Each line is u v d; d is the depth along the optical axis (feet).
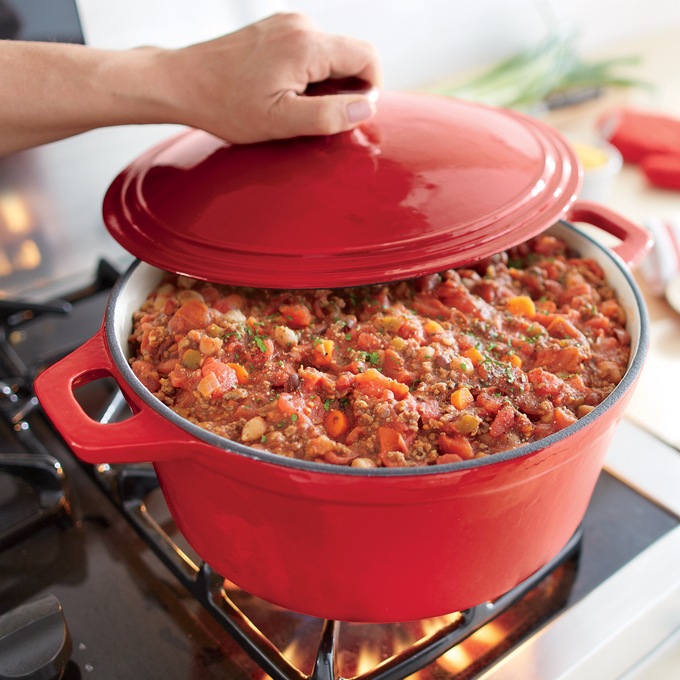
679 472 2.93
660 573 2.57
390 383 2.15
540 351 2.32
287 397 2.14
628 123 5.37
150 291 2.66
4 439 3.18
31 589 2.63
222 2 4.18
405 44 5.53
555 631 2.41
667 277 3.90
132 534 2.82
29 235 3.96
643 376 3.50
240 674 2.34
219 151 2.60
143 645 2.44
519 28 6.06
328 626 2.31
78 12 3.48
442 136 2.55
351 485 1.80
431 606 2.17
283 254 2.20
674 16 7.05
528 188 2.41
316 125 2.43
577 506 2.29
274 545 2.08
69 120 2.59
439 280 2.57
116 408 3.22
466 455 2.03
